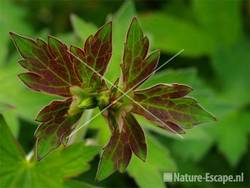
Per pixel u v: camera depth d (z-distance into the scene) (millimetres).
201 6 515
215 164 457
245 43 509
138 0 526
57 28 511
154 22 500
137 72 224
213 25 518
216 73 502
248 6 537
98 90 225
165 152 330
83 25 363
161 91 222
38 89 225
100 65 226
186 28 507
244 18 540
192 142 433
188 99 221
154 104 222
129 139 221
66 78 226
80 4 514
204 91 374
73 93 225
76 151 286
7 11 487
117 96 224
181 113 221
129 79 224
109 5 515
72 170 289
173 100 222
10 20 484
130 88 224
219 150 440
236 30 520
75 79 226
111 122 224
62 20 514
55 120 222
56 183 291
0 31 424
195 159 430
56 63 225
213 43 516
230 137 443
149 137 334
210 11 515
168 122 221
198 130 351
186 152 432
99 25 510
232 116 457
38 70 225
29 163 294
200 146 433
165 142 436
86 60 224
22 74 224
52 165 290
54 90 226
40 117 220
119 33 343
